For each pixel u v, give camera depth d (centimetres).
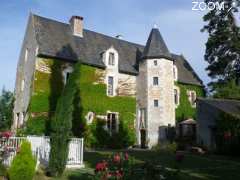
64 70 3006
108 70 3316
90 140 3011
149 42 3647
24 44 3362
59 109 1399
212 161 2044
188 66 4388
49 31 3200
